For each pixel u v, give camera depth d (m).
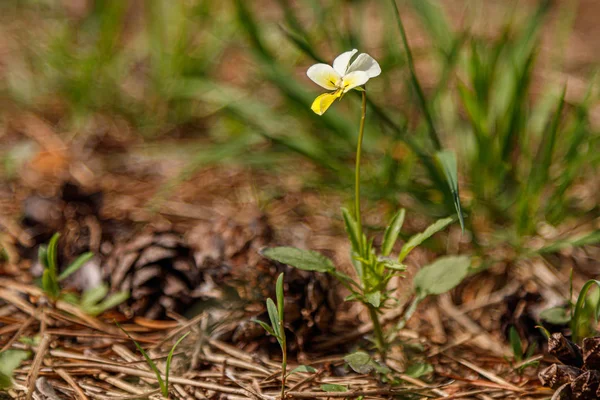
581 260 0.69
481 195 0.70
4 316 0.65
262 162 0.73
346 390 0.60
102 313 0.65
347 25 0.75
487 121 0.70
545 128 0.73
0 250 0.68
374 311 0.62
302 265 0.61
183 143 0.78
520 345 0.63
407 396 0.61
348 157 0.73
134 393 0.61
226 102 0.77
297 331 0.63
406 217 0.71
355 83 0.58
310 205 0.73
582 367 0.60
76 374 0.62
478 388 0.62
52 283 0.64
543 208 0.71
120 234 0.69
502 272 0.68
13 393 0.60
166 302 0.65
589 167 0.73
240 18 0.76
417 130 0.73
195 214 0.72
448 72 0.72
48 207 0.70
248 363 0.62
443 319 0.66
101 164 0.76
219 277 0.65
